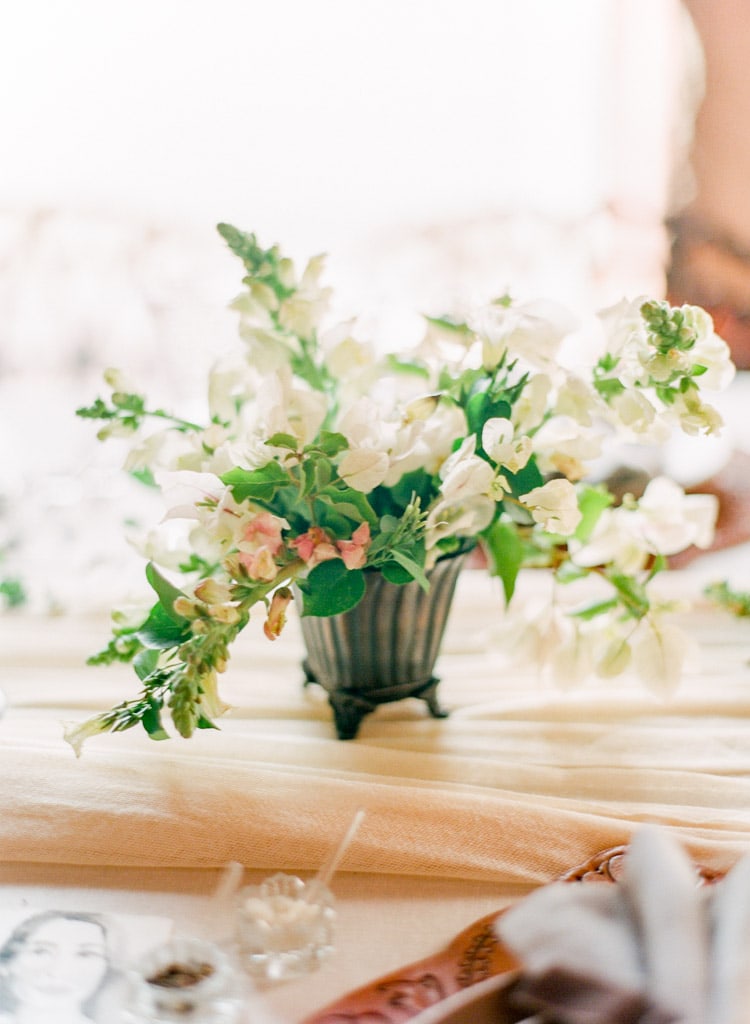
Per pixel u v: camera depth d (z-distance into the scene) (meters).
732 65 1.76
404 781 1.00
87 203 1.91
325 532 0.98
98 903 0.89
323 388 1.04
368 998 0.80
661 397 1.00
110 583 1.38
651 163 1.83
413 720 1.12
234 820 0.94
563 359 1.37
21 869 0.92
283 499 1.01
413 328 1.86
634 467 1.50
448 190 1.91
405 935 0.87
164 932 0.86
